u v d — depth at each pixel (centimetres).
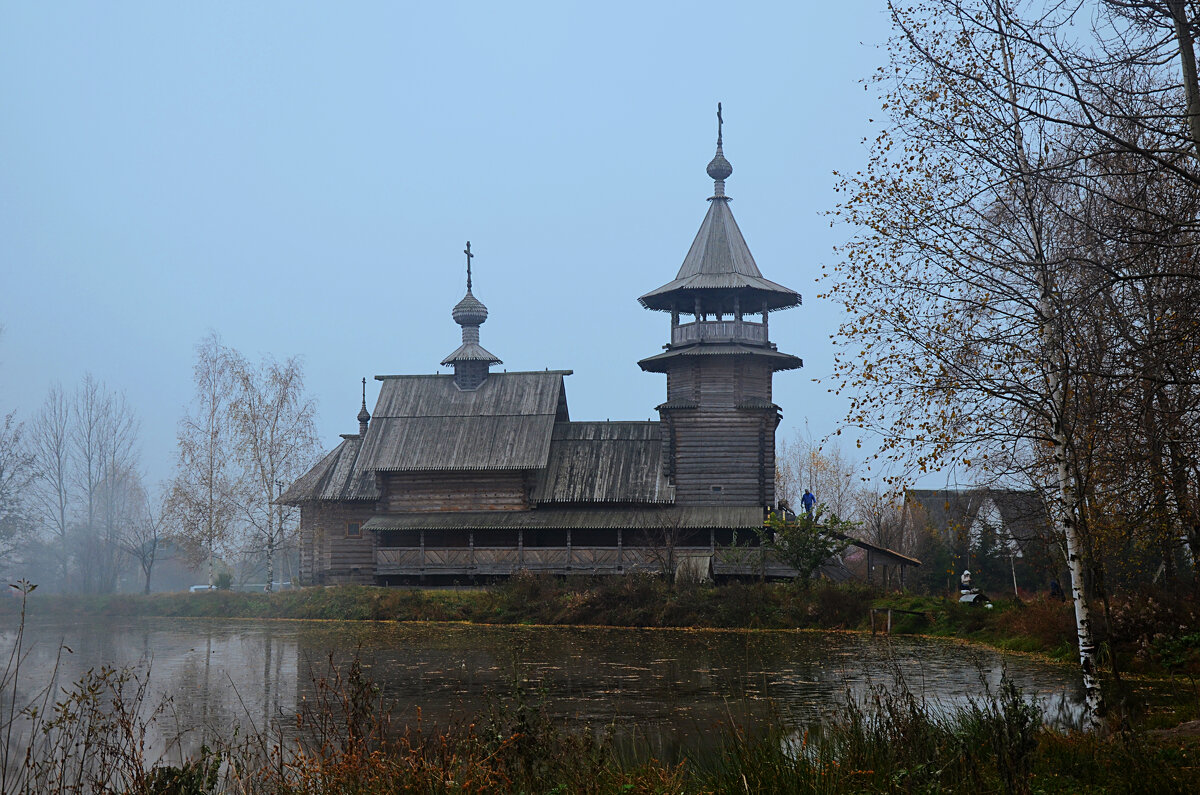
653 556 4678
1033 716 1190
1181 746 1215
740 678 2416
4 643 3541
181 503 5672
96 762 1354
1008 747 1012
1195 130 1216
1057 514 2052
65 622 4662
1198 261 1307
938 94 1625
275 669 2725
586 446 5322
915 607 3853
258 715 1964
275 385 5834
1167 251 1259
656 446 5253
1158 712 1695
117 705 1116
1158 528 1808
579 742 1123
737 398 4972
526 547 5022
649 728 1755
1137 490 1733
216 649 3294
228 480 5753
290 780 1098
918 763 1045
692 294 5084
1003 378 1619
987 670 2472
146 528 6794
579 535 5103
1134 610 2561
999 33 1241
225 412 5778
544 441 5206
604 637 3653
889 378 1689
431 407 5528
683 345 5041
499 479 5172
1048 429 1717
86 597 5503
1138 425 1551
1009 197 1664
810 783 977
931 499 5950
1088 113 1147
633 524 4797
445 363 5619
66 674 2609
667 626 4078
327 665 2780
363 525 5153
